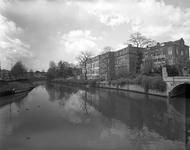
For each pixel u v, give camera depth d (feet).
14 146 36.24
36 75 613.11
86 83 217.36
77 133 43.65
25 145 36.73
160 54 161.17
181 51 156.35
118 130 46.06
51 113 66.03
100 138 40.16
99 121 54.34
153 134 43.09
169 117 58.54
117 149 34.60
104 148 35.06
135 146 35.88
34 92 151.23
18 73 228.02
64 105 83.25
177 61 150.51
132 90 135.23
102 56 204.03
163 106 75.61
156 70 127.24
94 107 77.15
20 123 52.85
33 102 93.04
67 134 43.06
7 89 123.13
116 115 62.34
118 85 156.76
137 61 153.48
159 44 166.20
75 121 54.70
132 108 73.56
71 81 272.51
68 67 388.37
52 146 36.06
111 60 196.75
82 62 231.30
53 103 89.40
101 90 158.51
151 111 67.51
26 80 217.77
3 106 81.71
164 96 97.71
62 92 148.05
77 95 123.03
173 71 120.88
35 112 68.03
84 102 91.45
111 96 113.29
